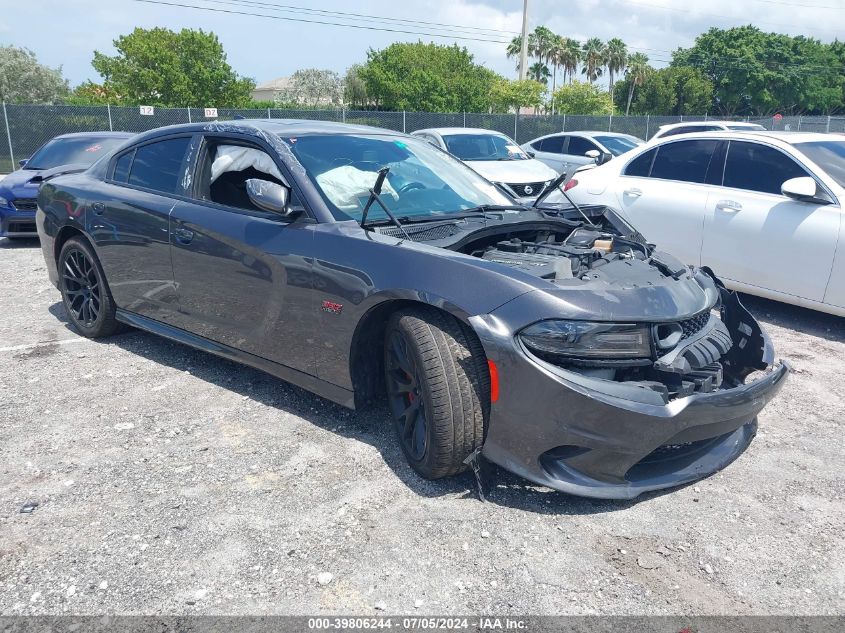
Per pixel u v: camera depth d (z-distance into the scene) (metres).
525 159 11.13
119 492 2.94
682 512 2.86
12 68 40.62
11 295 6.25
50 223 4.91
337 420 3.63
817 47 72.75
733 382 3.34
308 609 2.26
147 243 4.14
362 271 3.04
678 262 3.46
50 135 20.81
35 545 2.58
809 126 29.66
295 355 3.43
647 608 2.30
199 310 3.92
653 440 2.58
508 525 2.73
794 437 3.57
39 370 4.32
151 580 2.39
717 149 5.87
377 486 2.99
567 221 3.75
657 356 2.67
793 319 5.68
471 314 2.68
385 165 3.86
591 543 2.64
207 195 3.93
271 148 3.68
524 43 33.97
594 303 2.62
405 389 3.02
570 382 2.54
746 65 69.31
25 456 3.24
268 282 3.45
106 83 39.47
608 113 43.78
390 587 2.37
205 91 40.22
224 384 4.11
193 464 3.17
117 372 4.29
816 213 5.11
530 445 2.65
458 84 46.78
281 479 3.05
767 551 2.62
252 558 2.51
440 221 3.47
